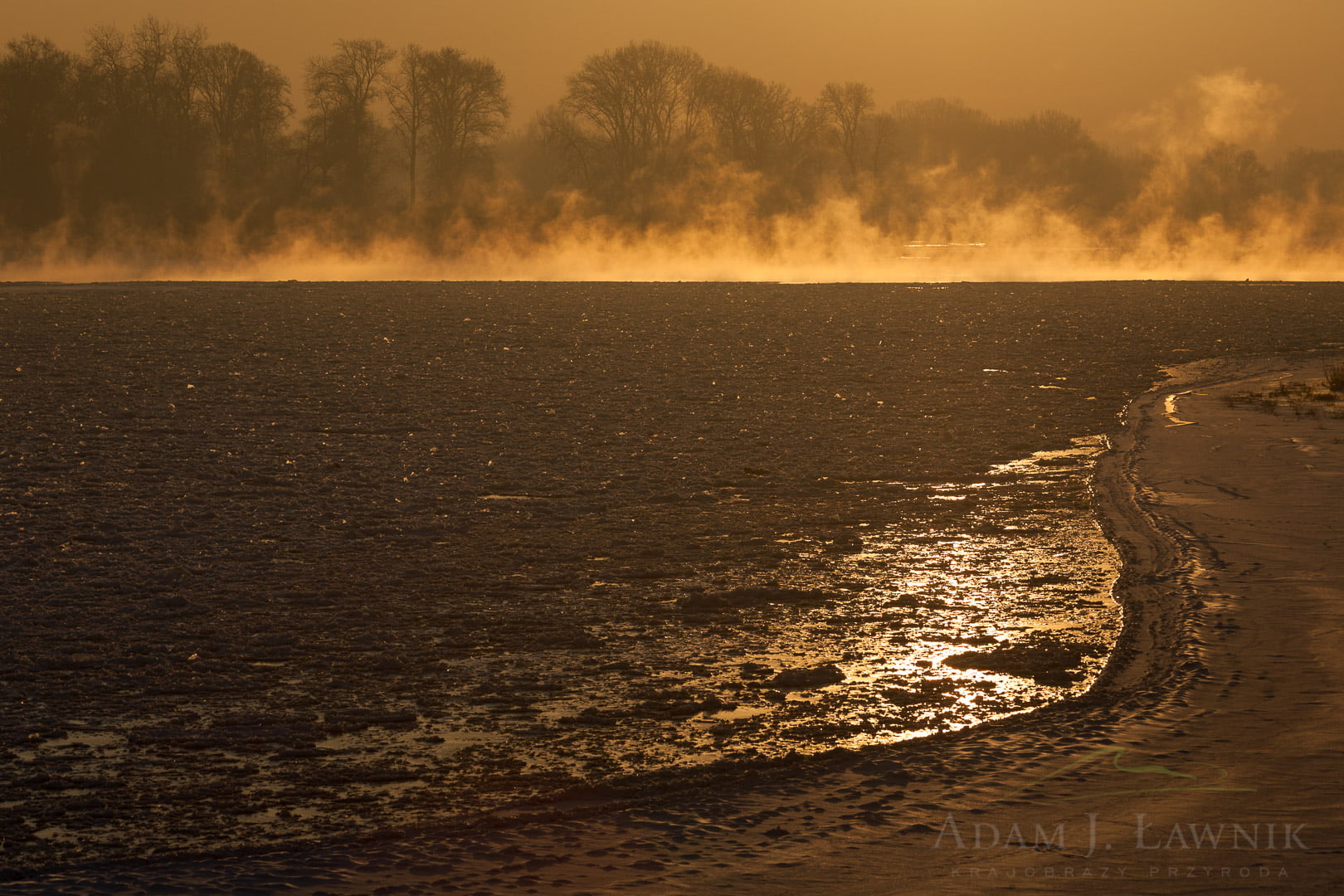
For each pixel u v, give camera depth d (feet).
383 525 116.78
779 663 80.89
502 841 55.42
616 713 72.13
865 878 51.37
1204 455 149.59
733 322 311.88
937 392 205.67
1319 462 142.31
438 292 399.44
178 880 52.01
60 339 258.98
